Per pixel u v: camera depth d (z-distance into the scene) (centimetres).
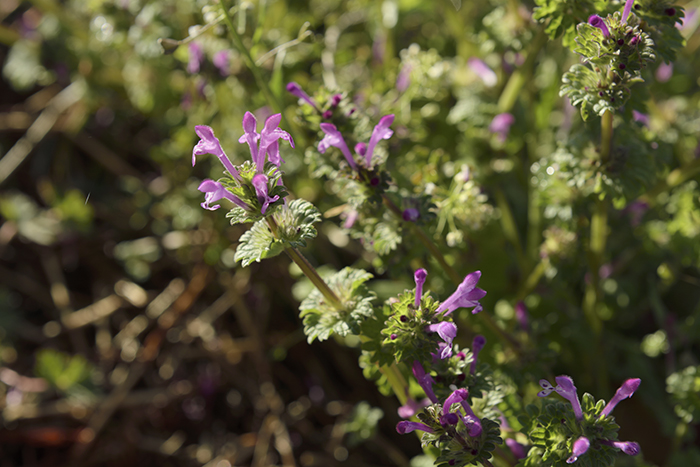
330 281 33
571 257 41
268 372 51
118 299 55
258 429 50
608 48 31
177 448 49
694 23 53
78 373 49
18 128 62
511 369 38
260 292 53
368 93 47
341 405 49
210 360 53
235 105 49
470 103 45
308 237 30
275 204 29
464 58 50
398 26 53
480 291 31
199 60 44
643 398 44
